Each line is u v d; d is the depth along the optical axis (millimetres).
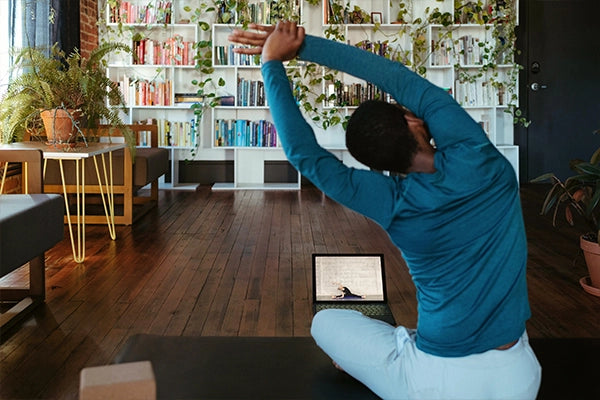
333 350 1898
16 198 3252
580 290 3557
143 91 7371
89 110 4770
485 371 1562
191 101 7457
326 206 6344
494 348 1574
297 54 1609
